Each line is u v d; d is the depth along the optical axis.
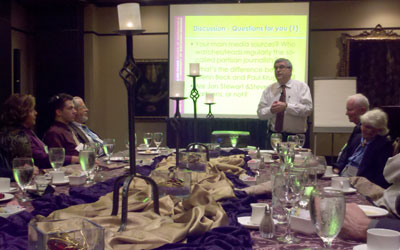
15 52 8.02
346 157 3.91
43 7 8.52
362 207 1.73
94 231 0.97
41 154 3.44
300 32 8.04
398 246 1.15
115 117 8.91
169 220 1.43
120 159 3.30
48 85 8.58
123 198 1.41
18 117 3.33
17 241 1.28
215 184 2.02
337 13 8.29
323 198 1.12
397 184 2.22
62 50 8.52
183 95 2.76
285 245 1.31
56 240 0.94
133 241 1.21
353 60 8.21
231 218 1.56
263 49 8.16
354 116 4.17
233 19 8.17
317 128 6.93
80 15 8.47
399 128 3.89
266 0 8.07
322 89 6.95
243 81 8.23
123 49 8.80
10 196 1.99
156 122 8.88
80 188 2.04
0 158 3.13
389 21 8.16
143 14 8.72
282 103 5.53
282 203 1.42
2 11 7.03
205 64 8.25
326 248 1.11
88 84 8.61
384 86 8.17
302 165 2.40
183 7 8.20
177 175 1.79
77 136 4.25
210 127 8.05
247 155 3.60
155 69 8.77
